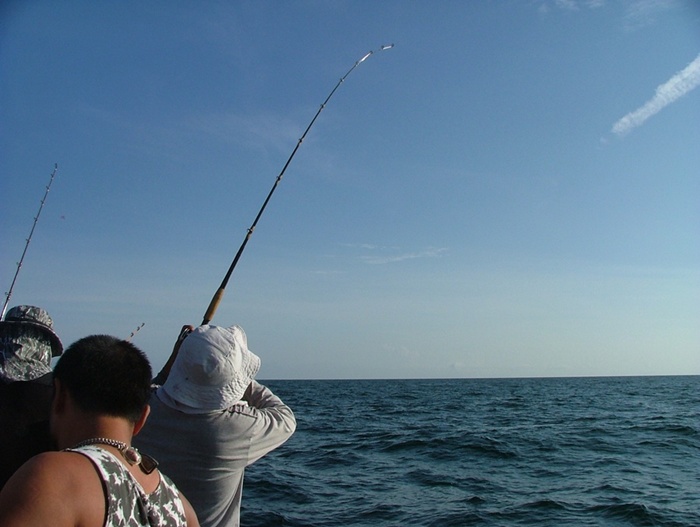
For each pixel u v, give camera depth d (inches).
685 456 473.1
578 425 727.1
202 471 86.2
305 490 351.6
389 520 288.0
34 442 73.1
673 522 281.6
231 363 86.0
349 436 626.2
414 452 504.4
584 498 328.8
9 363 81.4
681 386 2481.5
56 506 48.2
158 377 98.6
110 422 57.7
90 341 60.8
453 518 290.4
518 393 1859.0
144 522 54.6
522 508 308.3
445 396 1681.8
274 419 93.6
